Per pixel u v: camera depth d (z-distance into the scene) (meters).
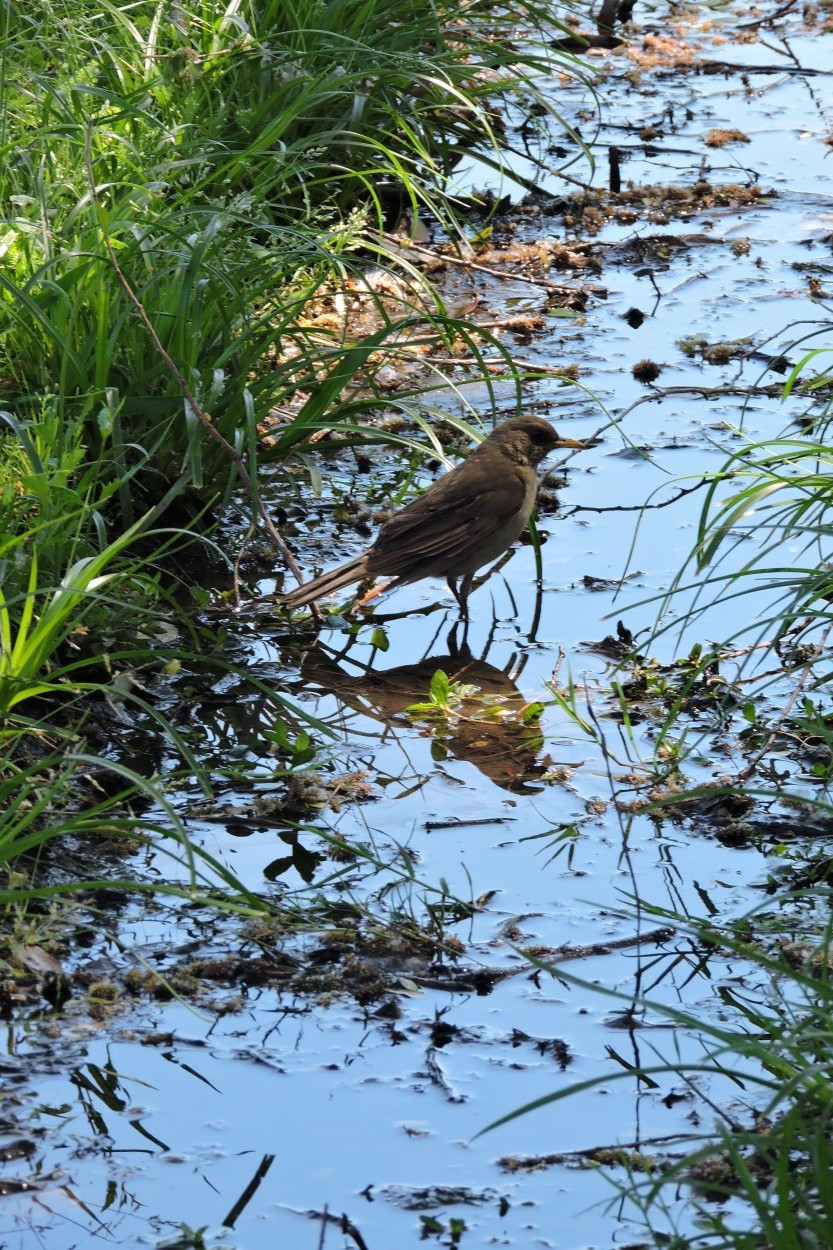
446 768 9.70
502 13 21.36
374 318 15.76
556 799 9.37
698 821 9.12
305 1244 6.12
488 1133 6.74
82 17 14.98
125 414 11.70
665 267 17.53
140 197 12.23
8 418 10.12
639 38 25.39
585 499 13.09
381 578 12.21
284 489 13.12
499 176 19.86
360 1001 7.59
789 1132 5.78
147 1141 6.66
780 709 10.27
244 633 11.23
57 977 7.64
